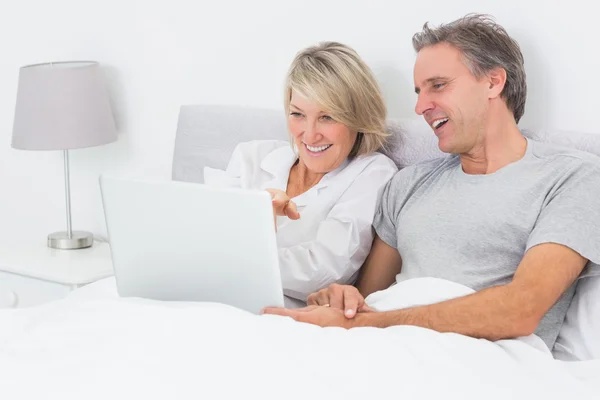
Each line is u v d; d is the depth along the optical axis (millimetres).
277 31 3139
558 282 2107
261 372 1729
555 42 2557
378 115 2664
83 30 3670
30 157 3955
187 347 1788
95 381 1707
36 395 1701
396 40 2863
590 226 2145
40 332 1911
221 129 3107
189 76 3396
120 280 2252
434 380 1783
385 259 2604
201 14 3320
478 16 2459
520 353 2002
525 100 2439
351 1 2941
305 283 2521
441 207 2408
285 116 2914
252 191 1966
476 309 2088
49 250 3576
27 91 3385
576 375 2033
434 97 2387
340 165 2707
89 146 3391
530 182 2281
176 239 2104
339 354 1805
